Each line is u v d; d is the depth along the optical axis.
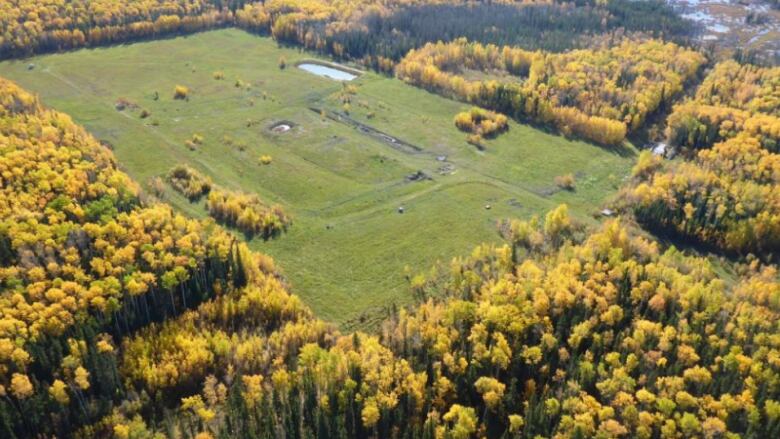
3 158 149.00
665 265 139.75
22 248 128.75
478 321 123.06
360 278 144.50
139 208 148.50
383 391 109.81
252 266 139.12
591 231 156.50
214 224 152.00
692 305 126.44
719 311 126.69
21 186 144.75
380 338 125.00
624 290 129.75
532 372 116.62
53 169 152.50
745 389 110.62
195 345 117.38
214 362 117.44
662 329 122.81
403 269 146.88
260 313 128.62
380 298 138.50
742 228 153.75
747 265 151.62
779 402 108.19
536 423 105.81
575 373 114.50
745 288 136.75
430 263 148.75
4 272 123.06
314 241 156.38
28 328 114.00
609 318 123.25
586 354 117.12
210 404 111.00
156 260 131.38
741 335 119.94
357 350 118.38
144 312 126.12
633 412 106.38
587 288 128.88
